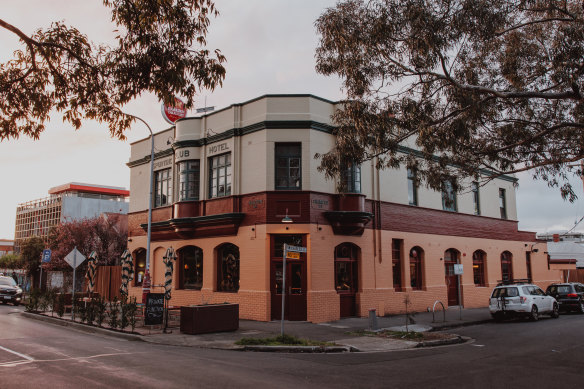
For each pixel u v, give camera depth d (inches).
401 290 845.2
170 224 844.0
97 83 399.2
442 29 461.7
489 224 1103.6
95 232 1309.1
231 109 783.7
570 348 485.7
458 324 695.1
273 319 692.1
